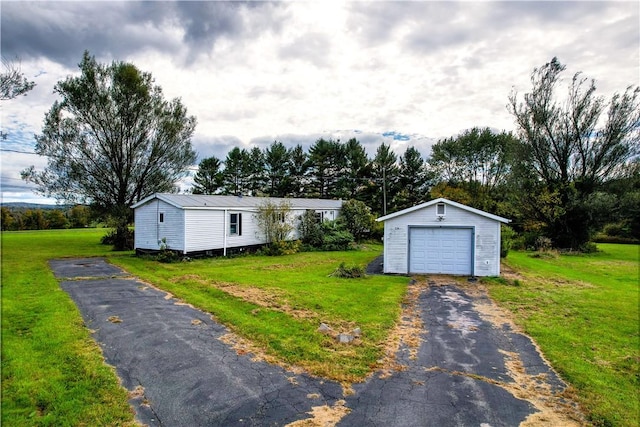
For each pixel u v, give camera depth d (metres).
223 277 12.48
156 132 23.75
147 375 5.15
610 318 8.49
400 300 9.96
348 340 6.59
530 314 8.82
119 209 22.20
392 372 5.48
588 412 4.47
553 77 25.41
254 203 22.08
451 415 4.31
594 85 24.59
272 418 4.16
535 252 22.69
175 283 11.48
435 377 5.35
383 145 41.09
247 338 6.64
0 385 4.68
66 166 21.58
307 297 9.66
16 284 10.61
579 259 21.25
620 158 24.47
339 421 4.12
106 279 11.92
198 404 4.43
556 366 5.82
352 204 27.61
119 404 4.37
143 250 18.88
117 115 22.38
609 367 5.83
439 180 42.03
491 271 13.81
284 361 5.71
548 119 25.69
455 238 14.16
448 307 9.42
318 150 44.44
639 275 15.50
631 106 23.98
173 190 25.34
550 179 25.86
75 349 5.89
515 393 4.92
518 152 26.61
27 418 4.00
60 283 11.10
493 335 7.30
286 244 21.19
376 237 28.28
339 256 20.00
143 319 7.62
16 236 31.41
